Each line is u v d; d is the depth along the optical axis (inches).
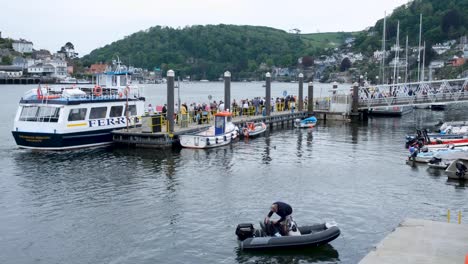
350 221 968.3
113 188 1205.1
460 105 4532.5
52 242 863.7
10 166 1448.1
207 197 1130.7
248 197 1133.1
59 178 1304.1
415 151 1541.6
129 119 1926.7
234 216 996.6
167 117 1809.8
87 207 1053.8
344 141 2036.2
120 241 867.4
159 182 1267.2
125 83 2091.5
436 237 711.1
